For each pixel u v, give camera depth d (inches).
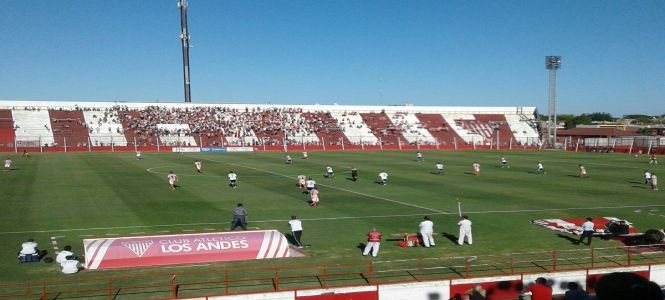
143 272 850.8
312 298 727.1
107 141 4269.2
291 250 991.6
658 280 856.9
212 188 1894.7
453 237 1138.7
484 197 1724.9
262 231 970.1
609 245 1064.8
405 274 852.6
